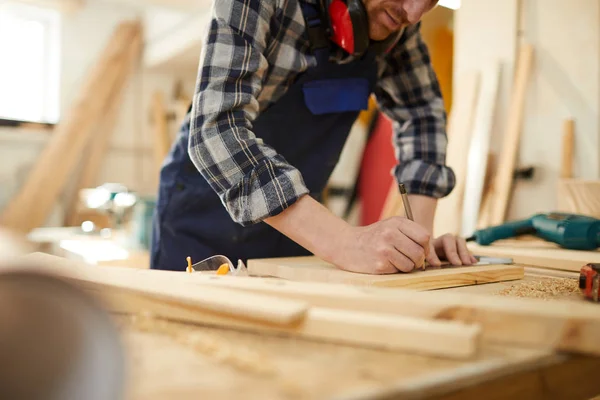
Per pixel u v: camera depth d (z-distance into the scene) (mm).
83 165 3781
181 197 1183
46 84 3787
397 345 455
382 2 984
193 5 3021
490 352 462
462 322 513
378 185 2926
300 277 861
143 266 1834
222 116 841
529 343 486
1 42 3629
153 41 3801
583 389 491
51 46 3771
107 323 327
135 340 479
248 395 351
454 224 1940
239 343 480
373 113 2930
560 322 475
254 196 814
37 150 3619
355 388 363
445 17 2824
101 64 3783
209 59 852
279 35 976
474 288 820
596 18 1743
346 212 3064
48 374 308
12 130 3512
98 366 317
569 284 855
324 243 835
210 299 524
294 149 1151
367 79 1135
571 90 1812
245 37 874
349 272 812
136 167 4012
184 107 3734
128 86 3977
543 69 1897
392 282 753
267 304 506
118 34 3895
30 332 310
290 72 1027
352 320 475
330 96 1100
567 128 1784
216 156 831
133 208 2764
